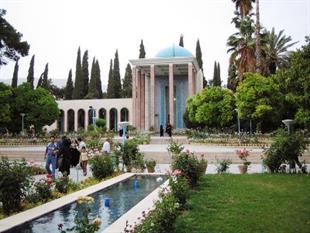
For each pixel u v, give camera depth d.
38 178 13.86
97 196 10.81
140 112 45.84
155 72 48.75
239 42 37.75
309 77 17.84
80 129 45.84
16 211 8.53
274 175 13.67
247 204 8.71
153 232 5.51
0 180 8.47
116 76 63.12
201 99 38.19
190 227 6.75
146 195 10.96
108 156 15.53
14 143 34.91
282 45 39.97
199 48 59.38
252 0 35.19
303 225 6.80
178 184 8.58
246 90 30.33
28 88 43.09
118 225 6.86
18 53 34.41
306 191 10.27
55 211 8.62
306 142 14.75
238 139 28.75
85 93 64.31
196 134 32.72
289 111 30.31
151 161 16.84
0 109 36.81
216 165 18.88
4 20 32.59
